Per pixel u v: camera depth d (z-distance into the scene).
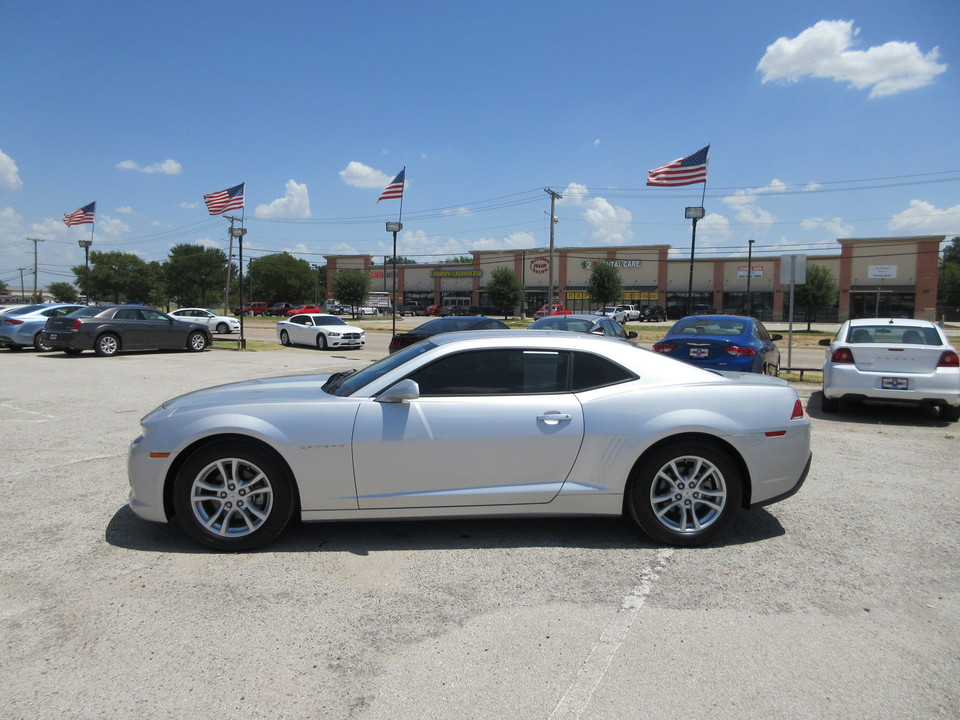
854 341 9.47
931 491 5.50
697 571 3.82
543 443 4.04
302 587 3.57
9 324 18.92
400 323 52.97
